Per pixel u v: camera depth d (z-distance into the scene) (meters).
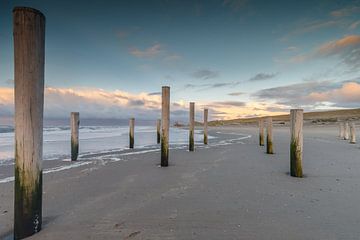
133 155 10.95
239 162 8.84
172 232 3.34
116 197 4.90
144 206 4.37
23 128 3.07
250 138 21.33
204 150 12.58
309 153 10.61
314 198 4.75
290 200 4.64
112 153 11.70
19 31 2.97
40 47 3.12
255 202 4.53
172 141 19.11
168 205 4.41
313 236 3.20
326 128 33.62
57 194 5.12
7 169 8.08
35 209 3.25
